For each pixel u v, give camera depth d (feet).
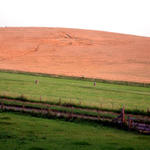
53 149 68.13
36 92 185.06
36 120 109.50
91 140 81.10
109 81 258.98
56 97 170.19
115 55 403.54
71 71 313.12
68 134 89.10
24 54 396.16
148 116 136.46
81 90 206.39
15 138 78.23
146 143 81.46
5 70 282.36
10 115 115.44
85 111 132.57
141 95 201.57
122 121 108.17
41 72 288.92
